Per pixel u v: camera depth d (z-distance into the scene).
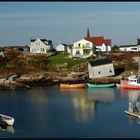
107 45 181.12
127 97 97.06
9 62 148.75
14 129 64.94
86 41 164.62
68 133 62.09
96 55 157.00
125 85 116.88
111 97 97.56
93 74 129.38
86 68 138.88
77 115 75.31
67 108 82.94
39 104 88.69
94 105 86.19
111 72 130.38
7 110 81.38
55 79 131.38
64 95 103.50
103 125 66.62
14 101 93.69
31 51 184.50
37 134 61.81
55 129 64.56
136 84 114.31
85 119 71.62
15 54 158.62
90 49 163.50
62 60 150.88
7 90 117.12
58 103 89.81
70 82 128.50
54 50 195.50
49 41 191.75
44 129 64.75
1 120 69.06
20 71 141.62
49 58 155.25
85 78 130.38
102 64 129.88
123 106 83.88
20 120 71.44
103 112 77.62
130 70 137.00
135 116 72.25
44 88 121.12
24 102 91.88
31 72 139.88
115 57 150.00
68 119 71.75
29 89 118.88
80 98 97.00
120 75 132.25
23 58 152.88
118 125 66.44
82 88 119.56
